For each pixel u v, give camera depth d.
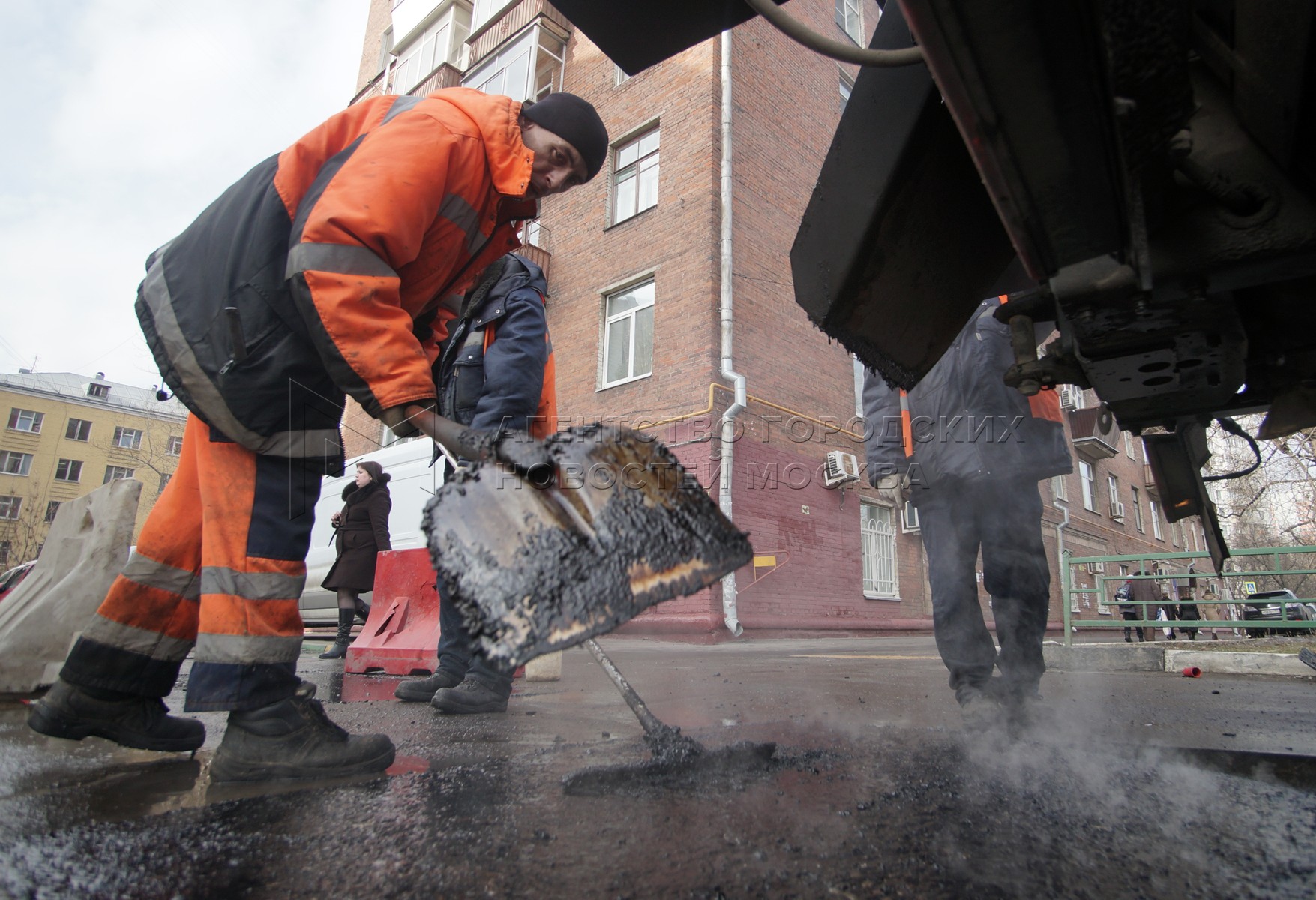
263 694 1.48
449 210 1.65
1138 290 1.09
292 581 1.55
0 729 2.15
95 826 1.13
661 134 11.59
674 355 10.62
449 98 1.72
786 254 11.73
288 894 0.86
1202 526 1.72
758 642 9.52
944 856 0.98
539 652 0.98
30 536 42.47
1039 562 2.47
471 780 1.45
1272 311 1.26
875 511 12.75
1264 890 0.86
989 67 0.88
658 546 1.10
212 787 1.43
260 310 1.49
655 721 1.66
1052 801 1.25
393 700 3.12
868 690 3.31
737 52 11.51
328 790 1.38
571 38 13.41
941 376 2.59
